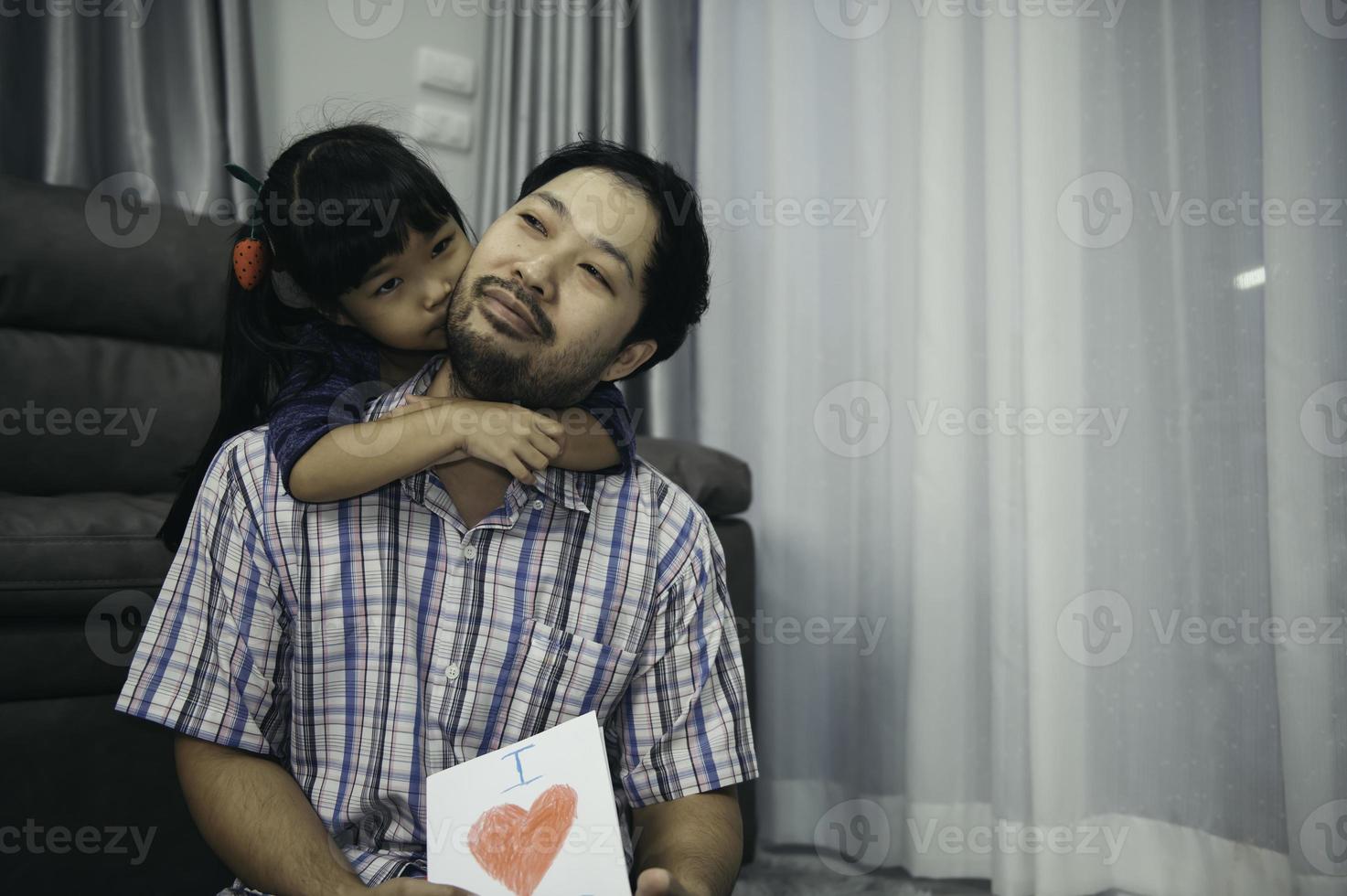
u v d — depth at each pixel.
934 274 1.73
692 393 2.08
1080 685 1.56
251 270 0.85
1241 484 1.50
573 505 0.75
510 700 0.73
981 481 1.72
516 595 0.74
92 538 1.05
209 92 1.85
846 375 1.89
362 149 0.89
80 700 1.04
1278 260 1.43
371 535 0.73
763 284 2.00
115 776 1.05
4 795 0.99
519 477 0.70
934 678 1.69
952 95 1.74
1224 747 1.50
